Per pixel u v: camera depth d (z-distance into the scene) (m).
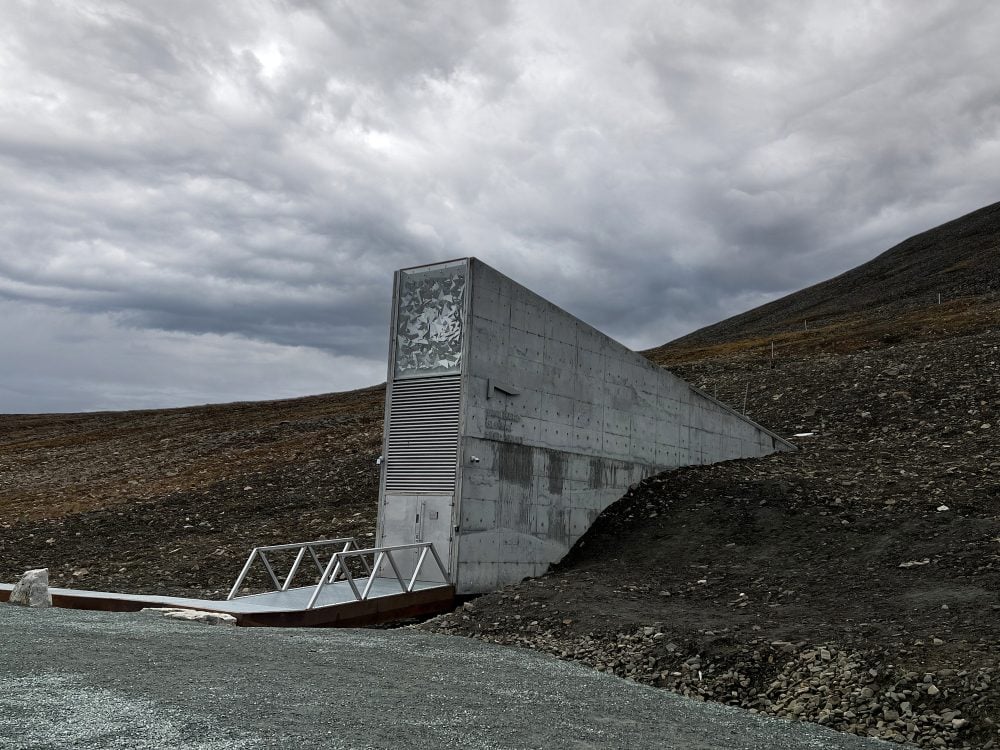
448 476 17.05
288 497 30.80
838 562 15.98
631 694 9.87
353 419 51.84
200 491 33.12
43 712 6.00
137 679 7.42
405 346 18.41
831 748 8.20
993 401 28.72
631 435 22.28
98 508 31.33
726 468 24.27
